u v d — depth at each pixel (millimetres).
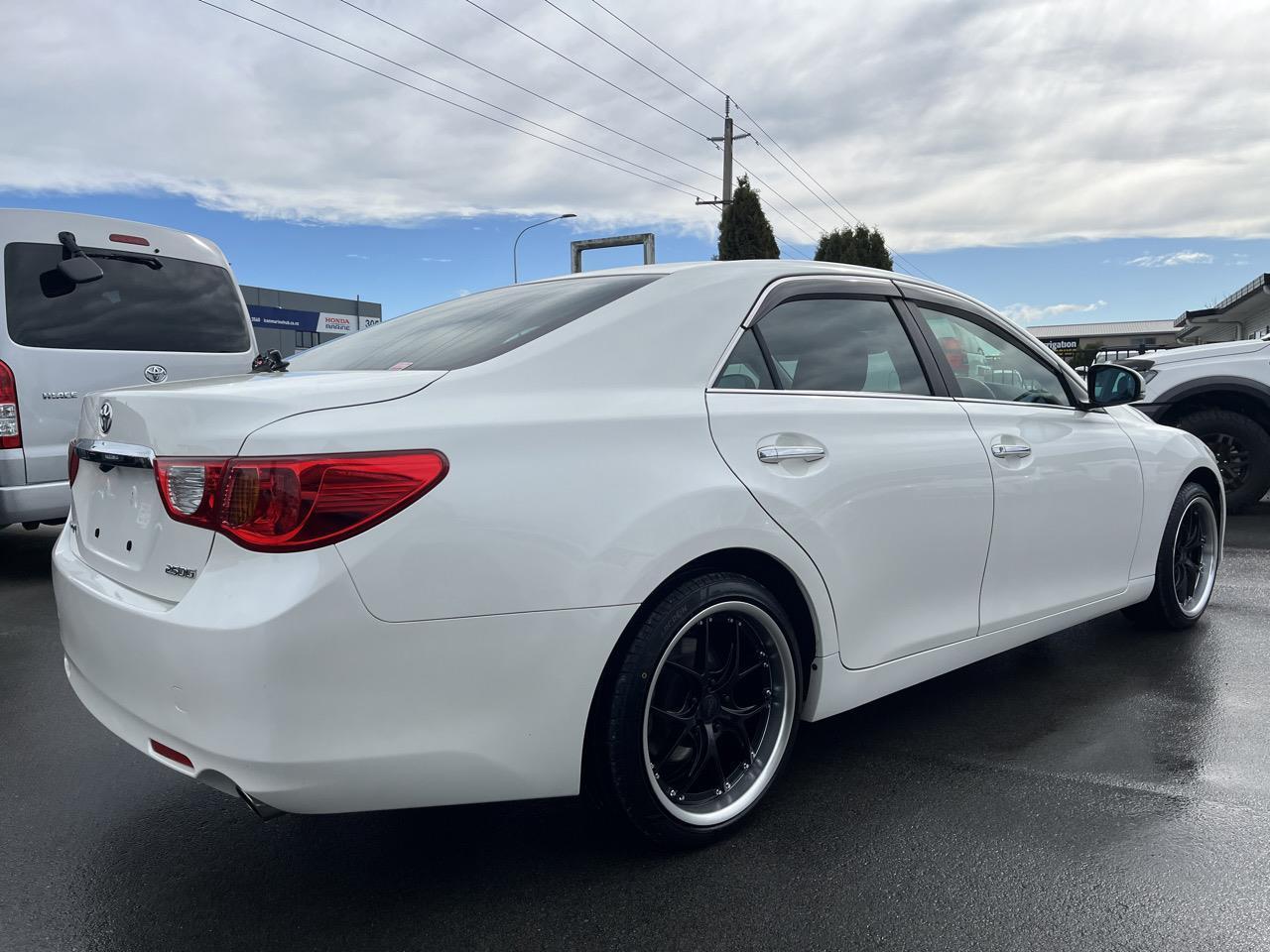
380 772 1813
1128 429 3670
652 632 2092
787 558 2328
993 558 2953
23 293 5012
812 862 2207
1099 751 2826
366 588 1760
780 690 2420
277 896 2111
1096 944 1871
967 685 3451
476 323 2463
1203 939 1881
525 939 1931
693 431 2221
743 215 25312
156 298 5645
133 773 2805
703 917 1993
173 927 1995
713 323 2410
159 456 1960
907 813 2441
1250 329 21922
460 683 1860
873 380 2758
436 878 2178
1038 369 3426
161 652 1826
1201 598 4145
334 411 1862
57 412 5082
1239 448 6910
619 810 2129
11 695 3486
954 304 3184
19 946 1928
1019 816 2414
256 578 1751
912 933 1922
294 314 43094
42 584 5328
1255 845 2246
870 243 31141
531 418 2008
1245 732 2959
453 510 1846
